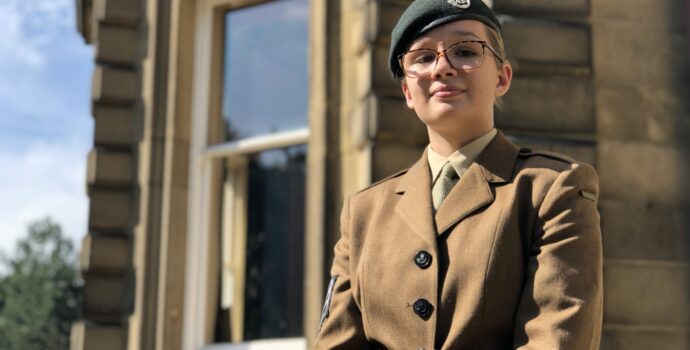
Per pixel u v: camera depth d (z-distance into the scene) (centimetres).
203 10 599
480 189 197
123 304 569
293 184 564
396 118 450
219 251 577
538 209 190
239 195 579
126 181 583
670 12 468
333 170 481
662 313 435
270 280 559
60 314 4025
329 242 472
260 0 594
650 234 443
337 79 491
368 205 216
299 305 546
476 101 202
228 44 605
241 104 593
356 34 486
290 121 573
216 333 568
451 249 193
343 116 484
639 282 436
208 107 590
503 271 187
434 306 189
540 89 445
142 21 604
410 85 208
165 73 585
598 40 459
